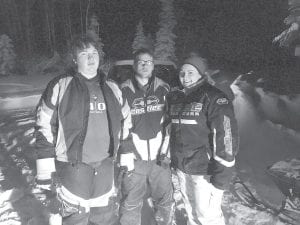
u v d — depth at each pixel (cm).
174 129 309
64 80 264
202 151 295
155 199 348
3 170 570
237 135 282
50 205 421
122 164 307
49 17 4006
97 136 266
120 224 341
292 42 898
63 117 260
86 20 3950
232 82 1270
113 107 272
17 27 3931
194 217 319
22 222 395
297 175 386
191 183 306
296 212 373
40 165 264
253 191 462
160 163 329
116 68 618
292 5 866
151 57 316
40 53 3819
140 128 319
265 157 600
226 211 409
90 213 295
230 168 280
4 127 927
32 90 1927
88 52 262
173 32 3272
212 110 282
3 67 2989
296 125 724
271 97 904
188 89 298
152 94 321
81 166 264
